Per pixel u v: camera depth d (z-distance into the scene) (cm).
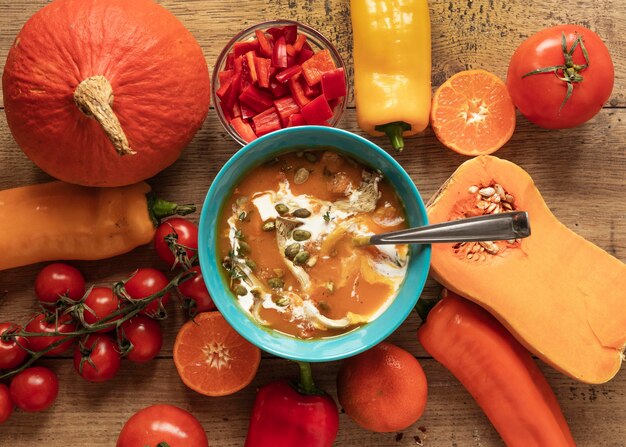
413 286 55
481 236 49
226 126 62
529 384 61
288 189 57
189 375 62
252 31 62
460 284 58
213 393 62
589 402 65
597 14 64
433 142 64
